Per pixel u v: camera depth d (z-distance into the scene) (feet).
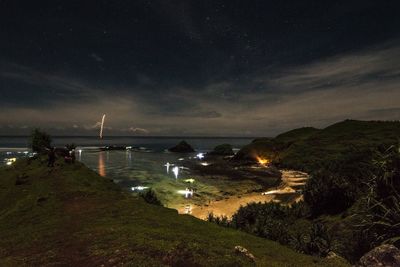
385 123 360.28
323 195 103.71
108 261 34.63
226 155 429.38
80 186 95.81
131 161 354.74
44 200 82.23
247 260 35.65
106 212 67.05
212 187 197.36
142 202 77.97
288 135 433.48
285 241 70.49
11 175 122.93
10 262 38.91
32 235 53.21
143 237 42.19
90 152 501.97
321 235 65.51
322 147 315.99
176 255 34.35
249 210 105.09
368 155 121.08
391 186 40.34
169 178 232.94
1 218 75.00
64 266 35.53
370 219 43.16
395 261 27.48
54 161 127.54
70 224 58.90
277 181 221.25
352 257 51.85
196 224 59.82
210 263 32.37
